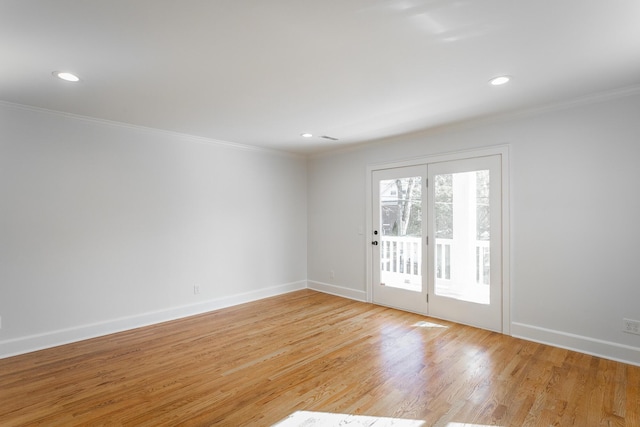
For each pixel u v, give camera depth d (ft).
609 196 9.36
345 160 16.81
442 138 13.07
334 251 17.40
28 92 8.98
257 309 14.67
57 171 10.74
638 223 8.94
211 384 8.17
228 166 15.35
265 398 7.55
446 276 13.00
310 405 7.27
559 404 7.22
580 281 9.86
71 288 10.98
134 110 10.59
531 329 10.78
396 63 7.41
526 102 10.02
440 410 7.07
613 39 6.40
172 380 8.37
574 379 8.26
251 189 16.26
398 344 10.62
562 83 8.58
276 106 10.27
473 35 6.26
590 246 9.68
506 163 11.25
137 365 9.21
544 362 9.20
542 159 10.52
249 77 8.10
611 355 9.31
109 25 5.79
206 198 14.57
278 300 16.22
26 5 5.15
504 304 11.38
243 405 7.28
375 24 5.86
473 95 9.41
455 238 12.70
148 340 11.05
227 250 15.26
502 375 8.51
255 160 16.44
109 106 10.18
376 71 7.82
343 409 7.12
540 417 6.79
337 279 17.26
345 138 14.52
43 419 6.77
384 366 9.09
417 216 13.91
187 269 13.89
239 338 11.22
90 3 5.13
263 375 8.63
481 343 10.60
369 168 15.71
